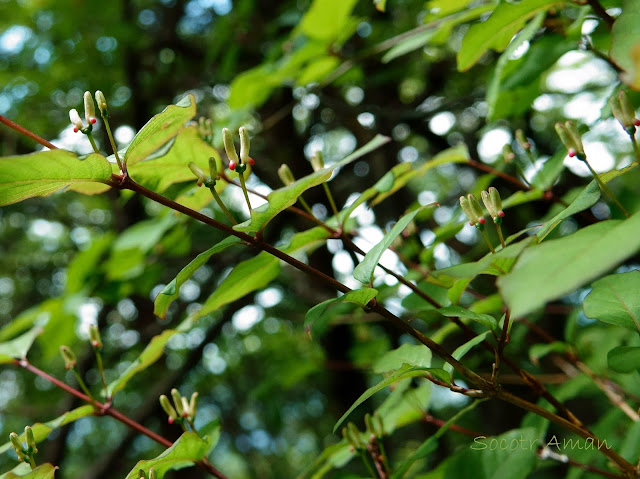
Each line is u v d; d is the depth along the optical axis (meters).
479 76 1.06
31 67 1.25
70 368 0.44
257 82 0.66
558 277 0.30
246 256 1.00
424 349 0.41
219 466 2.47
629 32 0.35
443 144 0.96
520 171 0.47
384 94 1.05
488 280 0.70
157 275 0.91
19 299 1.70
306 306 1.29
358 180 1.05
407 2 0.96
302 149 1.11
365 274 0.36
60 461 1.05
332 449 0.45
